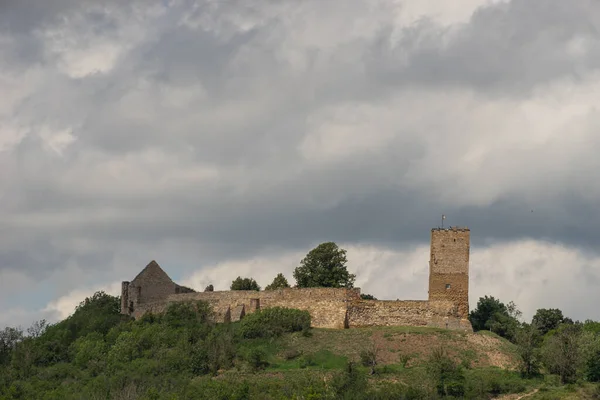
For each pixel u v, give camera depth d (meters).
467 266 166.75
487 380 143.00
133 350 163.75
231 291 176.88
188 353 158.12
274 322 165.50
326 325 167.88
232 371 152.75
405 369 149.75
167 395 142.38
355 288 169.62
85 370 162.62
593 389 140.12
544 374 149.00
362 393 137.12
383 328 164.62
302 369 151.50
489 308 179.38
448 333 161.00
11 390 152.12
